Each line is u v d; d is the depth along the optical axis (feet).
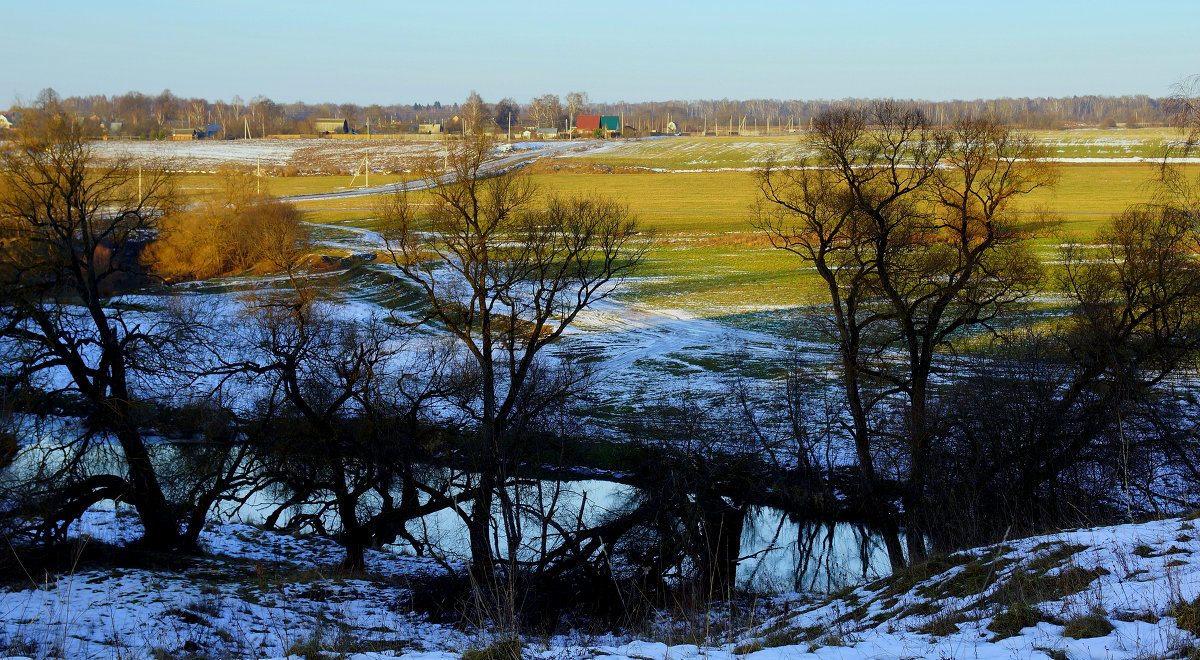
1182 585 31.60
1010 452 89.10
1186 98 86.22
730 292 223.92
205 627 52.16
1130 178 426.51
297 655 39.11
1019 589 36.04
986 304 97.09
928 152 92.27
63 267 81.10
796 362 136.15
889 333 122.52
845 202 92.94
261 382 102.68
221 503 114.52
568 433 107.96
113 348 82.79
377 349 94.99
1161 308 89.66
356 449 89.35
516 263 102.68
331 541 101.04
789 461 108.17
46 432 90.68
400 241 96.99
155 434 103.96
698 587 74.79
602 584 74.59
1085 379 91.76
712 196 433.48
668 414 122.01
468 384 98.02
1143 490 86.12
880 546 93.50
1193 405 105.09
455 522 105.19
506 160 612.70
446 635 53.31
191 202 259.60
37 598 58.03
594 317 199.11
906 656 29.60
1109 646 27.66
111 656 43.39
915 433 92.12
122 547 83.82
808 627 40.47
